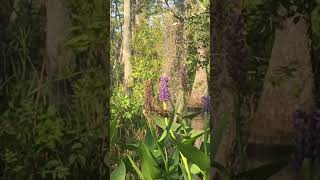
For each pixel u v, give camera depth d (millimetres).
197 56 7984
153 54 13336
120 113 6695
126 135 5844
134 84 11109
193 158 1971
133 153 3129
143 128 6055
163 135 2613
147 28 14062
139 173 2205
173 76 9906
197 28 8203
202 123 4082
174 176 2299
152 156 2234
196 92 6074
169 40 10477
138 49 13938
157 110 5973
